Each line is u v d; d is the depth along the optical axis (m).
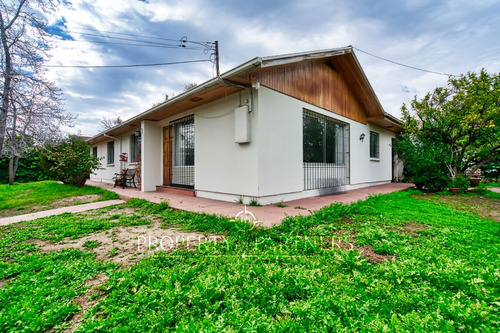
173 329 1.49
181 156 7.40
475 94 6.52
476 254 2.48
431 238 3.05
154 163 8.12
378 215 4.16
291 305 1.63
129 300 1.76
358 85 8.16
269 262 2.29
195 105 6.36
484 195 6.50
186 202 5.44
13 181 11.94
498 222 3.84
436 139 7.54
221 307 1.68
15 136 7.47
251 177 5.04
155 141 8.16
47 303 1.76
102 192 7.66
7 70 7.29
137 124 8.59
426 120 7.43
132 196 6.43
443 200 5.84
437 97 7.19
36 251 2.87
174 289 1.79
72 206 5.78
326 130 7.29
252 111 5.00
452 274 1.90
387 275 1.95
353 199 6.00
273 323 1.47
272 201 5.24
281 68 5.57
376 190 8.08
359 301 1.66
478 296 1.71
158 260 2.44
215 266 2.25
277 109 5.40
